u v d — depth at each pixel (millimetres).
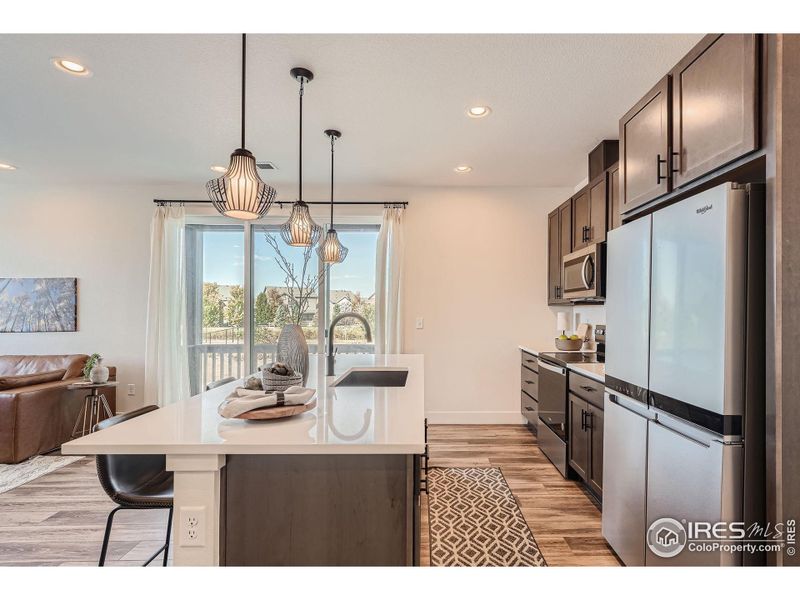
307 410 1404
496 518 2348
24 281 4332
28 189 4324
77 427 3721
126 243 4348
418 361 2881
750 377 1181
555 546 2064
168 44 1971
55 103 2574
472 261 4359
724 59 1323
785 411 1133
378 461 1159
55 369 4047
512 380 4352
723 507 1188
